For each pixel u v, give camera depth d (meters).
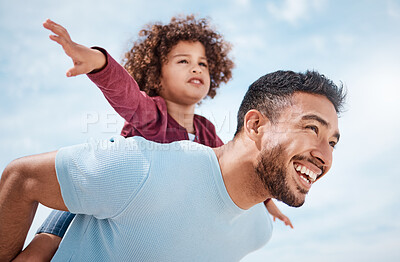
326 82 1.20
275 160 1.15
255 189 1.20
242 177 1.19
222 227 1.25
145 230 1.16
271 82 1.21
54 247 1.36
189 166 1.18
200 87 2.23
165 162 1.16
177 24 2.37
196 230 1.20
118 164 1.12
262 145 1.17
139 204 1.12
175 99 2.20
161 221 1.16
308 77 1.19
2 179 1.17
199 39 2.34
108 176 1.10
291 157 1.15
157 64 2.27
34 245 1.33
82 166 1.12
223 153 1.24
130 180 1.11
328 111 1.18
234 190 1.20
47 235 1.38
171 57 2.24
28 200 1.15
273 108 1.18
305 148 1.14
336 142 1.24
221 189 1.20
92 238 1.23
